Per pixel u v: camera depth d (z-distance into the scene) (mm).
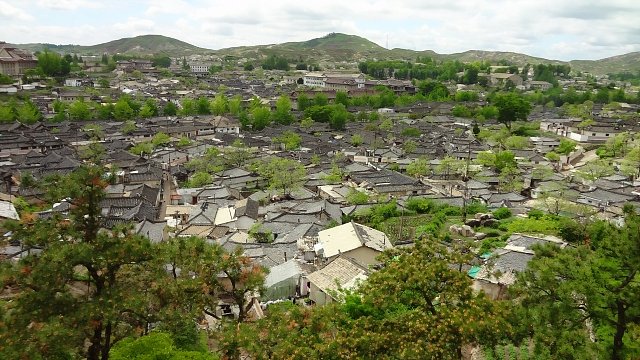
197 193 79000
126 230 22094
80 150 104625
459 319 20688
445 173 91438
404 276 23188
